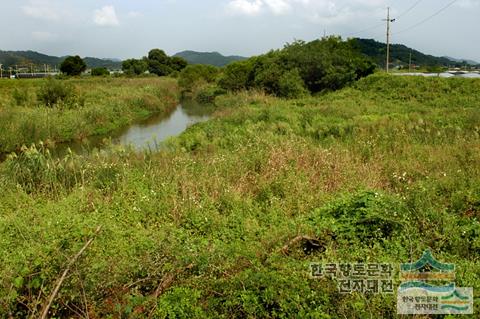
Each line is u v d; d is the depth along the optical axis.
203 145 12.12
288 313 3.52
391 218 5.22
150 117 25.36
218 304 3.71
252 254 4.43
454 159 8.52
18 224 5.58
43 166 8.51
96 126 19.55
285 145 9.54
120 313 3.53
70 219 5.50
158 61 66.38
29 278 3.70
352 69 28.27
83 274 3.84
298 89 26.28
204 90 35.31
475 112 13.44
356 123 13.69
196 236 5.53
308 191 6.96
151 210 6.39
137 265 4.21
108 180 7.93
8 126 15.42
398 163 8.62
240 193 7.08
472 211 5.80
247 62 34.06
